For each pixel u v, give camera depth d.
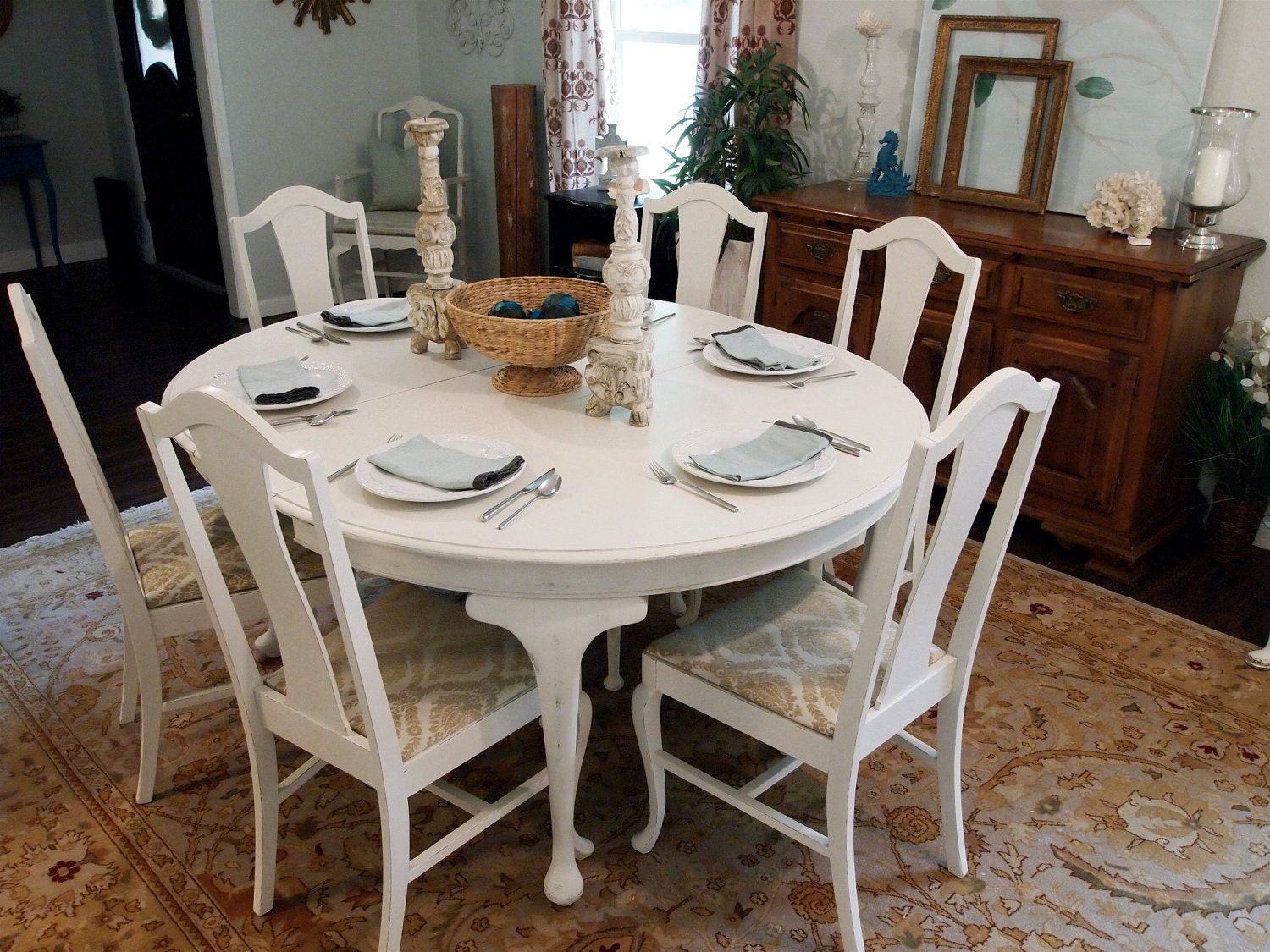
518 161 4.48
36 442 3.70
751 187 3.48
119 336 4.79
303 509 1.52
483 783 2.06
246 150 4.86
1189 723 2.25
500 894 1.80
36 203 5.93
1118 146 2.92
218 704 2.30
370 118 5.22
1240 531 2.86
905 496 1.29
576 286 2.14
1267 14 2.61
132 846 1.91
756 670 1.64
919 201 3.25
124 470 3.46
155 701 1.94
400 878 1.54
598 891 1.80
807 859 1.88
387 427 1.83
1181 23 2.72
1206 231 2.61
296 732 1.59
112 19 5.50
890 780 2.07
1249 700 2.32
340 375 2.04
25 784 2.06
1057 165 3.05
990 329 2.90
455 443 1.70
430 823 1.96
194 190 5.32
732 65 3.60
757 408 1.94
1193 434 2.80
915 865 1.86
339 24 4.96
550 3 4.12
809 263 3.26
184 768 2.10
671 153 3.73
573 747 1.64
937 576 1.48
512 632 1.56
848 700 1.47
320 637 1.43
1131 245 2.66
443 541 1.46
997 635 2.56
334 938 1.71
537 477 1.64
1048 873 1.85
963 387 3.01
